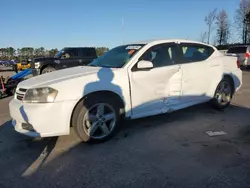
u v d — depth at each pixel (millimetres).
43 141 3723
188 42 4660
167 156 3148
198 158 3076
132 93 3793
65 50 12211
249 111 5227
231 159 3035
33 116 3139
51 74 3865
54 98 3193
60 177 2701
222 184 2500
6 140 3783
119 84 3645
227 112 5145
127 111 3785
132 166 2908
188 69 4422
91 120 3492
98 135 3611
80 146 3514
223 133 3936
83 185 2537
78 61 12281
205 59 4820
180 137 3791
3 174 2783
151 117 4812
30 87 3320
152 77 3965
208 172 2730
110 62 4180
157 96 4078
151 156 3158
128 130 4121
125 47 4480
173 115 4945
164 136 3840
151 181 2580
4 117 5129
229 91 5305
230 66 5258
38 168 2904
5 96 7957
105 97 3561
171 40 4453
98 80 3492
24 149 3447
